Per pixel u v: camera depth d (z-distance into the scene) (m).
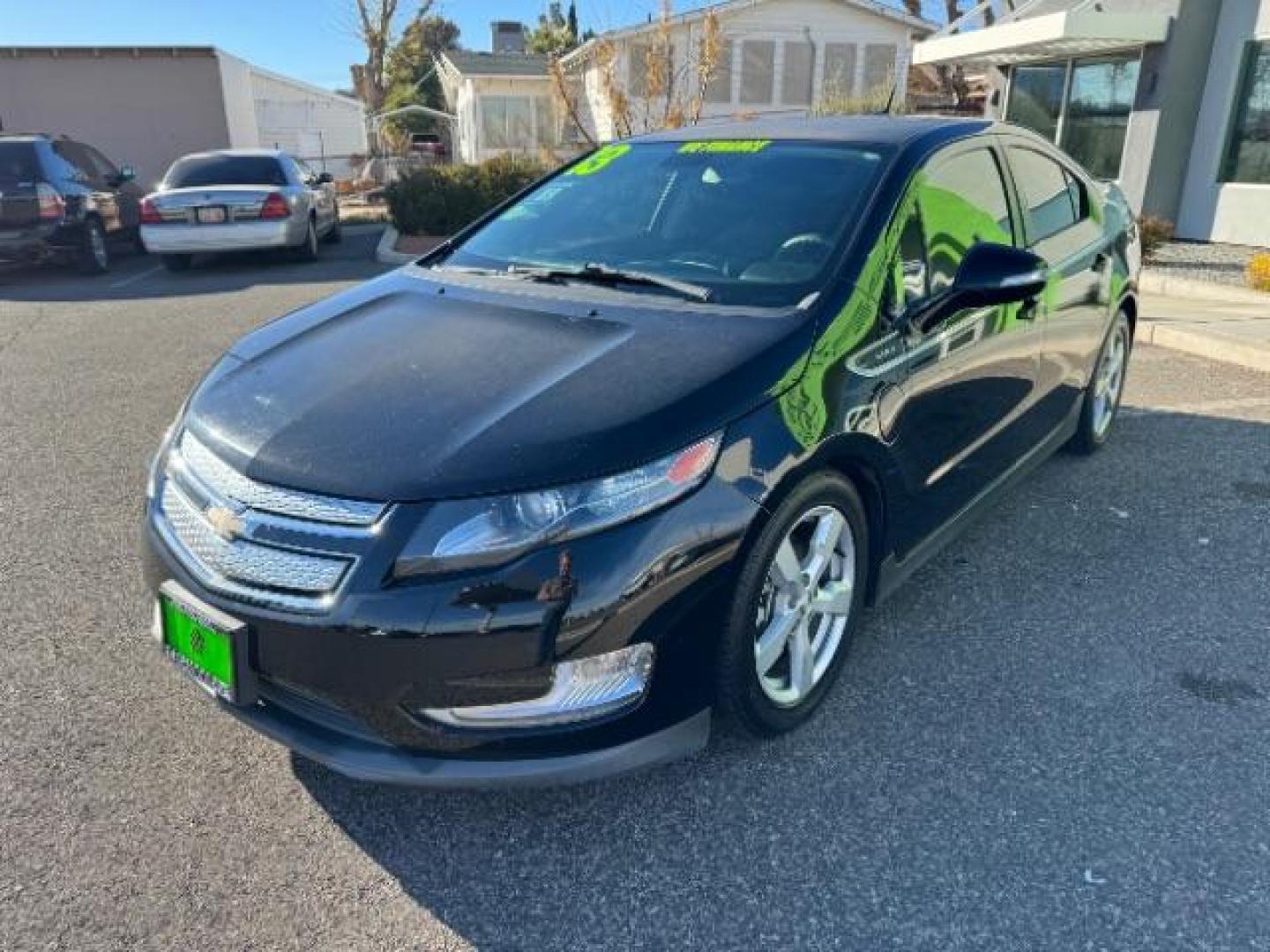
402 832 2.42
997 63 14.53
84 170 12.21
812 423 2.51
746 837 2.38
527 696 2.17
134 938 2.10
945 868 2.27
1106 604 3.49
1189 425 5.45
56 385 6.52
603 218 3.52
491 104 30.30
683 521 2.23
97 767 2.64
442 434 2.28
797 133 3.56
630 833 2.41
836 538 2.75
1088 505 4.36
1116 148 12.73
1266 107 11.06
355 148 34.47
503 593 2.11
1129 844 2.34
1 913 2.15
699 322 2.71
